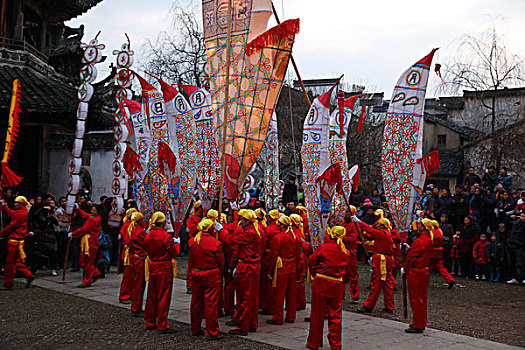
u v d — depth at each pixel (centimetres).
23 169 2064
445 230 1553
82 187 2134
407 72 844
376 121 2984
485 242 1452
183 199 948
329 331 714
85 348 712
